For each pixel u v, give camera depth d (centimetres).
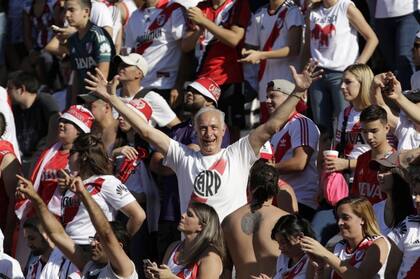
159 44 3816
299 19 3609
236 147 2914
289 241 2652
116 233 2744
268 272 2755
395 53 3694
